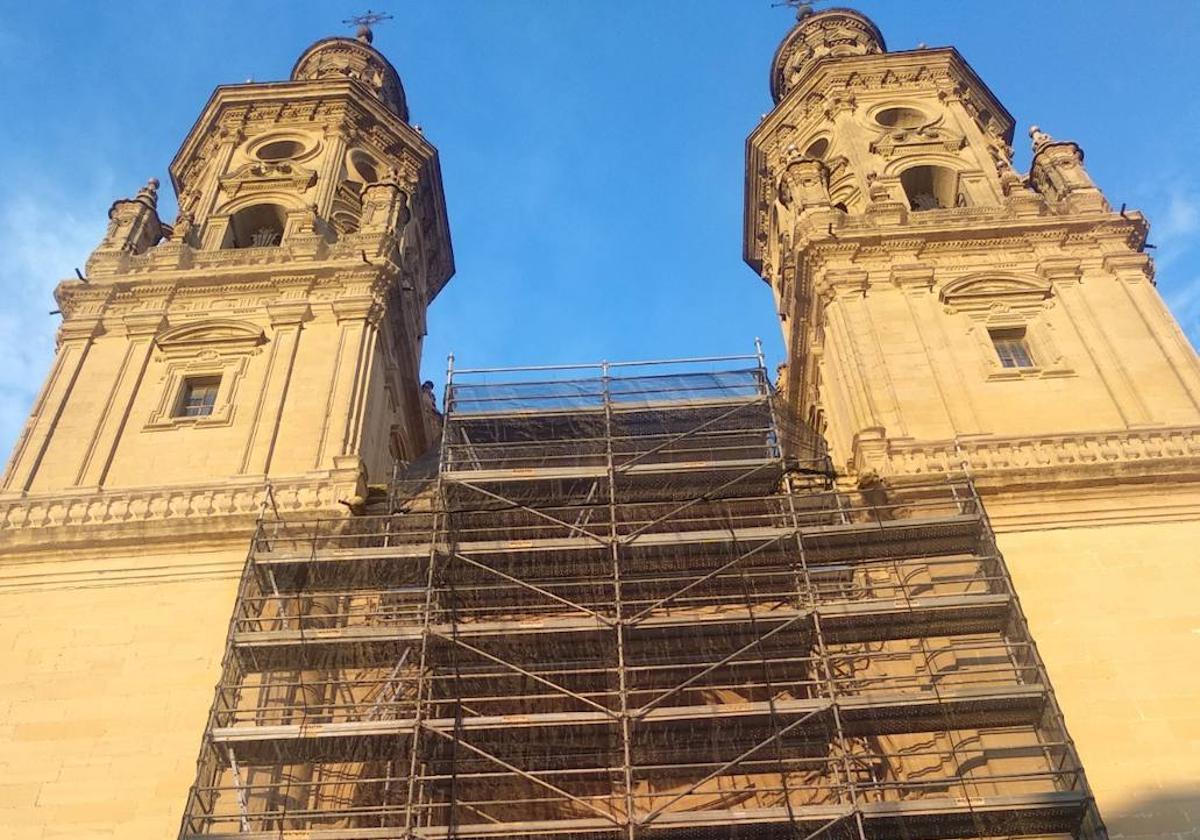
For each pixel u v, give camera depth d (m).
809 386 40.59
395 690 25.17
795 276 38.09
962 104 46.09
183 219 40.72
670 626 24.47
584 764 24.16
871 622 24.38
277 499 29.22
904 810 20.59
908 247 36.31
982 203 40.28
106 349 34.56
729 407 33.16
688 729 23.11
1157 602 25.53
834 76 46.97
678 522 27.70
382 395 35.88
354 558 26.33
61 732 24.53
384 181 42.16
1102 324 33.16
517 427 32.88
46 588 27.62
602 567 26.97
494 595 26.97
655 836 21.41
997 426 30.48
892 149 43.00
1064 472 28.25
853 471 30.33
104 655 26.02
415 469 32.78
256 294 36.06
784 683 23.28
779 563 26.88
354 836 20.92
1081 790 20.88
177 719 24.64
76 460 30.98
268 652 24.77
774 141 48.28
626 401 33.62
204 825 22.53
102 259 37.69
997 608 24.20
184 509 29.09
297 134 45.22
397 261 38.78
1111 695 23.72
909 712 22.73
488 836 21.00
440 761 23.31
